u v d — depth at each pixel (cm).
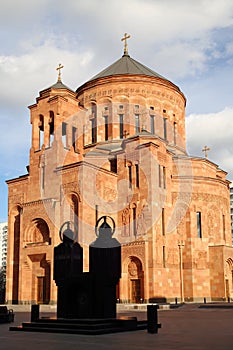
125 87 5716
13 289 4700
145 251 4303
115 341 1612
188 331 1980
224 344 1534
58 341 1623
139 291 4325
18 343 1584
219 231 5134
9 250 4797
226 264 4916
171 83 5925
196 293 4709
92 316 2056
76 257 2183
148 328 1909
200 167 5428
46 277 4366
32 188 4731
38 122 4934
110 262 2159
